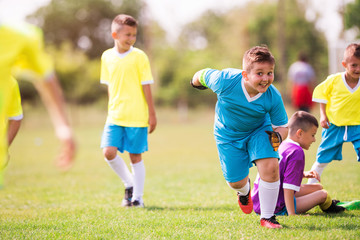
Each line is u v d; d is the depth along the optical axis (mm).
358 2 24859
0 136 3551
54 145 20359
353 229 5105
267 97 5289
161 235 5094
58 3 74625
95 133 27938
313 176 6422
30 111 41906
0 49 3365
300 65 19422
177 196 8023
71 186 9500
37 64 3465
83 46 77688
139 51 7309
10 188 9312
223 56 58969
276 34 53719
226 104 5410
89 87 43094
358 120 6801
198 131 28109
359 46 6547
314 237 4770
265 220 5410
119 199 7906
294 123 6188
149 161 14008
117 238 5020
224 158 5668
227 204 7125
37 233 5281
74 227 5586
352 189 7953
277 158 5324
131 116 7148
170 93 49531
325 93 6949
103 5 73938
